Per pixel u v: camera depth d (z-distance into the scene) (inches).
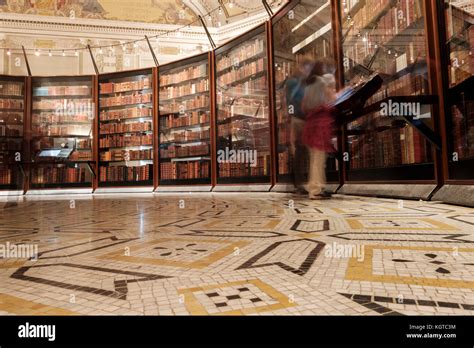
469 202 107.1
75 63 417.1
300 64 177.6
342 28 195.8
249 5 410.9
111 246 61.3
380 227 73.3
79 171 386.0
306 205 132.7
